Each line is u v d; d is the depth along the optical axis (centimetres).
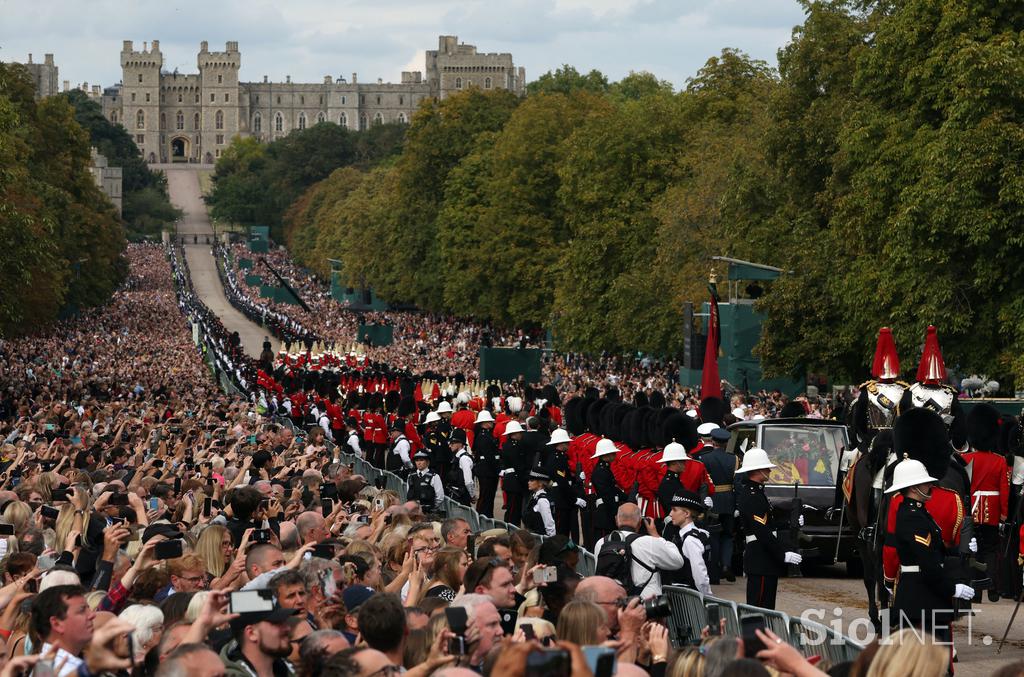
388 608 3750
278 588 4103
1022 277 15250
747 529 6788
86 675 3434
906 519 5422
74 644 3734
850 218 17075
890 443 6425
